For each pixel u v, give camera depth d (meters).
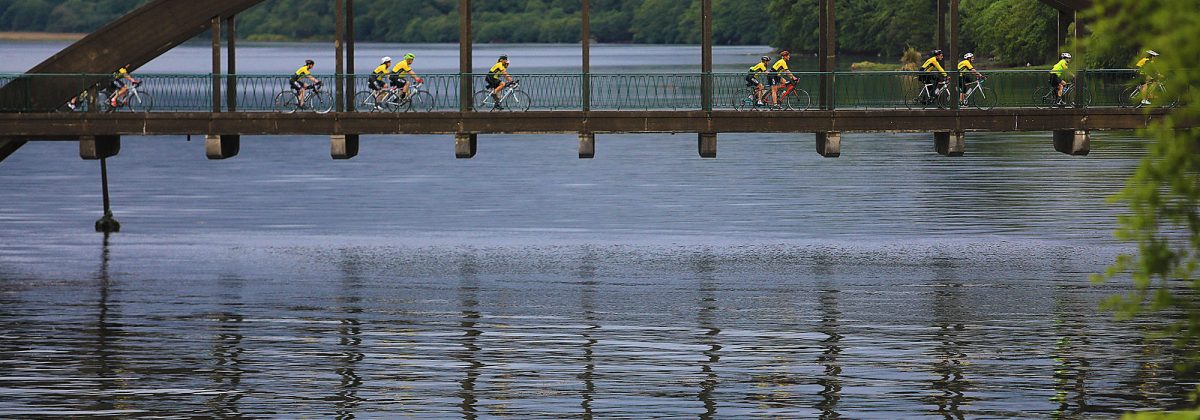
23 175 149.75
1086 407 60.09
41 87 86.81
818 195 128.62
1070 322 74.50
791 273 89.69
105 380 64.44
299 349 70.25
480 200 129.75
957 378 64.44
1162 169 31.36
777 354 69.00
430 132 87.69
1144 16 30.28
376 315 77.62
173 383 64.06
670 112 87.69
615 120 87.69
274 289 84.81
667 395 62.38
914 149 171.62
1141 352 68.06
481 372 66.19
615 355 69.06
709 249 99.56
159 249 99.75
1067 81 92.12
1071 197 123.00
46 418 58.53
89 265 92.94
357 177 150.00
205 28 87.69
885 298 81.44
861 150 172.00
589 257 96.50
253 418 59.09
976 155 159.75
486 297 82.50
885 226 109.31
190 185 141.38
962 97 93.75
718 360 68.00
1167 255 32.53
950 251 97.12
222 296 82.62
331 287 85.44
